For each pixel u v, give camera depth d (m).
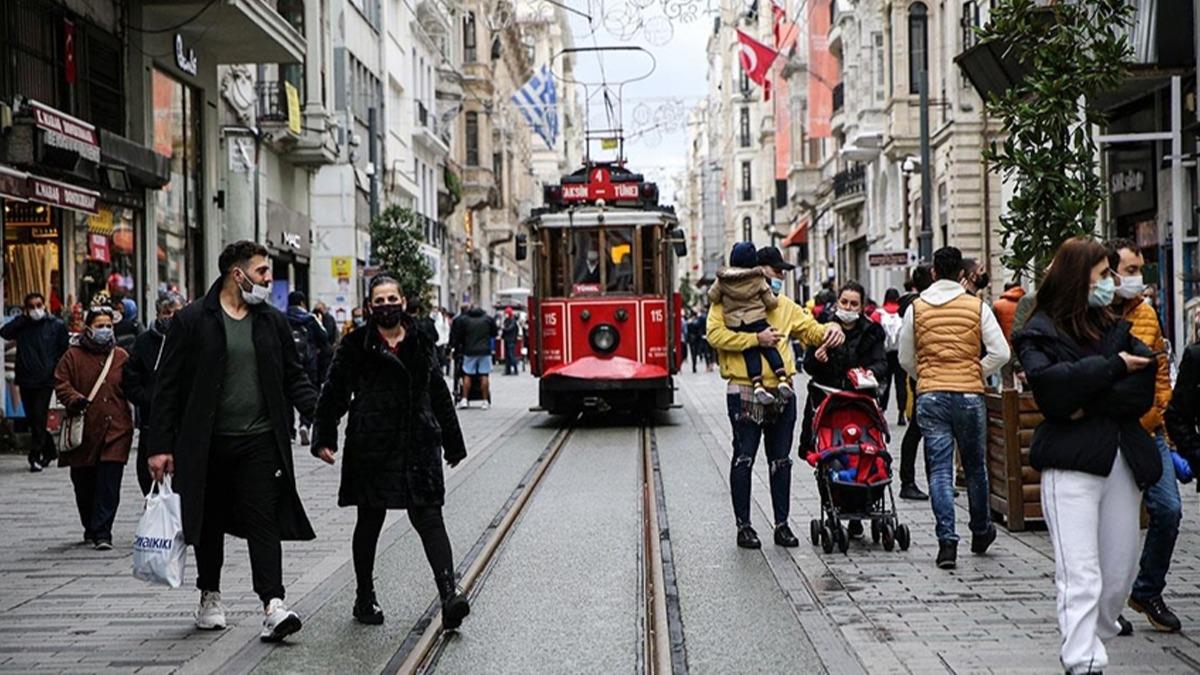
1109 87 11.75
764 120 83.75
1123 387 6.32
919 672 7.02
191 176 27.02
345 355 8.30
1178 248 17.05
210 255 27.92
